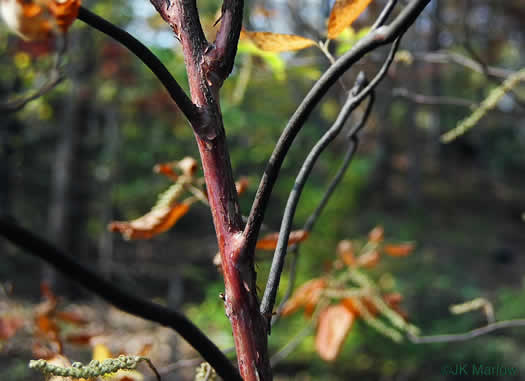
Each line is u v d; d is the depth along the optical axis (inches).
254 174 187.2
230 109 129.2
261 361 21.1
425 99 50.1
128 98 198.2
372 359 184.5
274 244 34.3
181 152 235.6
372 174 464.8
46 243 14.4
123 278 270.8
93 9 147.9
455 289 241.0
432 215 518.0
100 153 294.5
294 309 51.8
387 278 143.4
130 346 157.3
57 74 29.5
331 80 19.3
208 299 187.3
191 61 22.4
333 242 167.6
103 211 282.2
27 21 17.8
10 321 38.7
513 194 624.4
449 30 55.3
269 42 29.4
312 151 25.3
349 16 27.6
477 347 185.5
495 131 737.0
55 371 20.0
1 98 99.5
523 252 434.3
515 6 453.1
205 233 323.9
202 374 26.6
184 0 22.7
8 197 194.9
